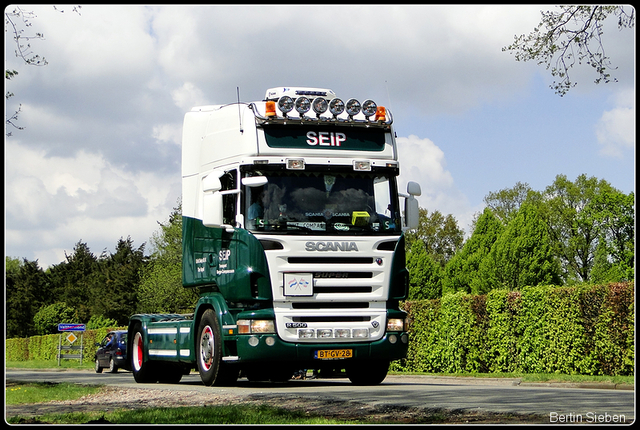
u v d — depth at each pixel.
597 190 67.38
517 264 47.12
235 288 11.52
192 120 13.59
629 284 18.98
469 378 19.91
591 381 16.97
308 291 11.36
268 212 11.47
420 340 25.27
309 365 12.08
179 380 15.73
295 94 13.44
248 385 13.16
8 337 102.62
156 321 15.34
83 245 107.62
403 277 11.96
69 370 37.06
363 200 11.91
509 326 22.31
